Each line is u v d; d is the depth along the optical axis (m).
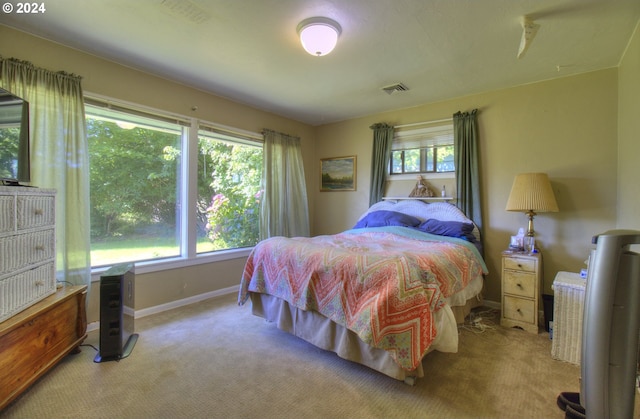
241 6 1.89
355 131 4.40
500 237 3.25
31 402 1.65
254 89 3.32
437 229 3.17
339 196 4.57
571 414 1.13
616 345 0.79
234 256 3.75
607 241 0.80
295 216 4.36
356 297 1.89
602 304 0.80
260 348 2.30
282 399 1.71
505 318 2.76
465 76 2.93
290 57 2.57
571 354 2.11
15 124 1.85
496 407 1.65
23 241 1.75
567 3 1.83
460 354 2.23
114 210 2.82
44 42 2.32
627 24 2.04
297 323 2.30
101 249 2.74
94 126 2.69
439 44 2.32
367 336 1.69
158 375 1.92
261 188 3.98
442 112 3.63
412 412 1.61
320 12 1.94
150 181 3.06
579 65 2.68
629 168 2.34
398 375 1.73
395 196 3.99
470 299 2.86
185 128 3.27
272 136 4.07
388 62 2.64
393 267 1.85
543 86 3.02
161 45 2.41
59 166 2.34
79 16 2.03
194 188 3.34
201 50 2.48
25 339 1.66
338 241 2.76
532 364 2.09
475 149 3.32
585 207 2.82
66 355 2.06
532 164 3.08
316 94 3.45
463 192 3.39
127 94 2.78
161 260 3.12
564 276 2.35
